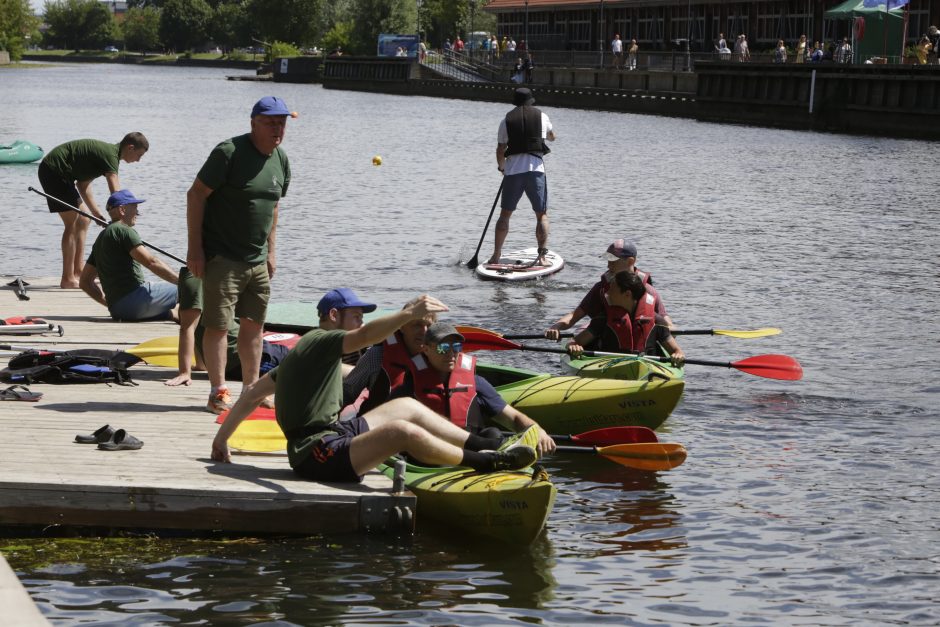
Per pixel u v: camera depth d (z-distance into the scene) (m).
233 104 83.75
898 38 59.56
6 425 9.41
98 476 8.18
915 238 24.77
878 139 53.34
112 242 13.55
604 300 13.05
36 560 7.68
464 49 104.69
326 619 6.96
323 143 50.78
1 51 182.88
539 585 7.60
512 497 8.11
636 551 8.25
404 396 9.06
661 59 77.94
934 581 7.80
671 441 11.01
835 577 7.85
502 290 19.09
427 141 52.31
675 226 26.70
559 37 97.25
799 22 73.25
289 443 8.48
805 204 30.62
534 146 20.38
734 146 49.66
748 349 14.89
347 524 8.23
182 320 11.03
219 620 6.89
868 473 10.08
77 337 12.89
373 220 27.23
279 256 22.02
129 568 7.59
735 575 7.86
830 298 18.31
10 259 21.00
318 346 8.30
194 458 8.76
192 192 9.48
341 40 130.50
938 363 14.16
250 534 8.15
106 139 51.19
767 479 9.89
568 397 11.45
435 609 7.16
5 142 49.53
